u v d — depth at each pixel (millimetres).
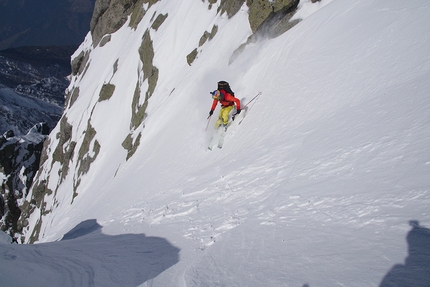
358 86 5492
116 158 19531
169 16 21859
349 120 4852
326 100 5977
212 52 14609
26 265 4559
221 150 8242
